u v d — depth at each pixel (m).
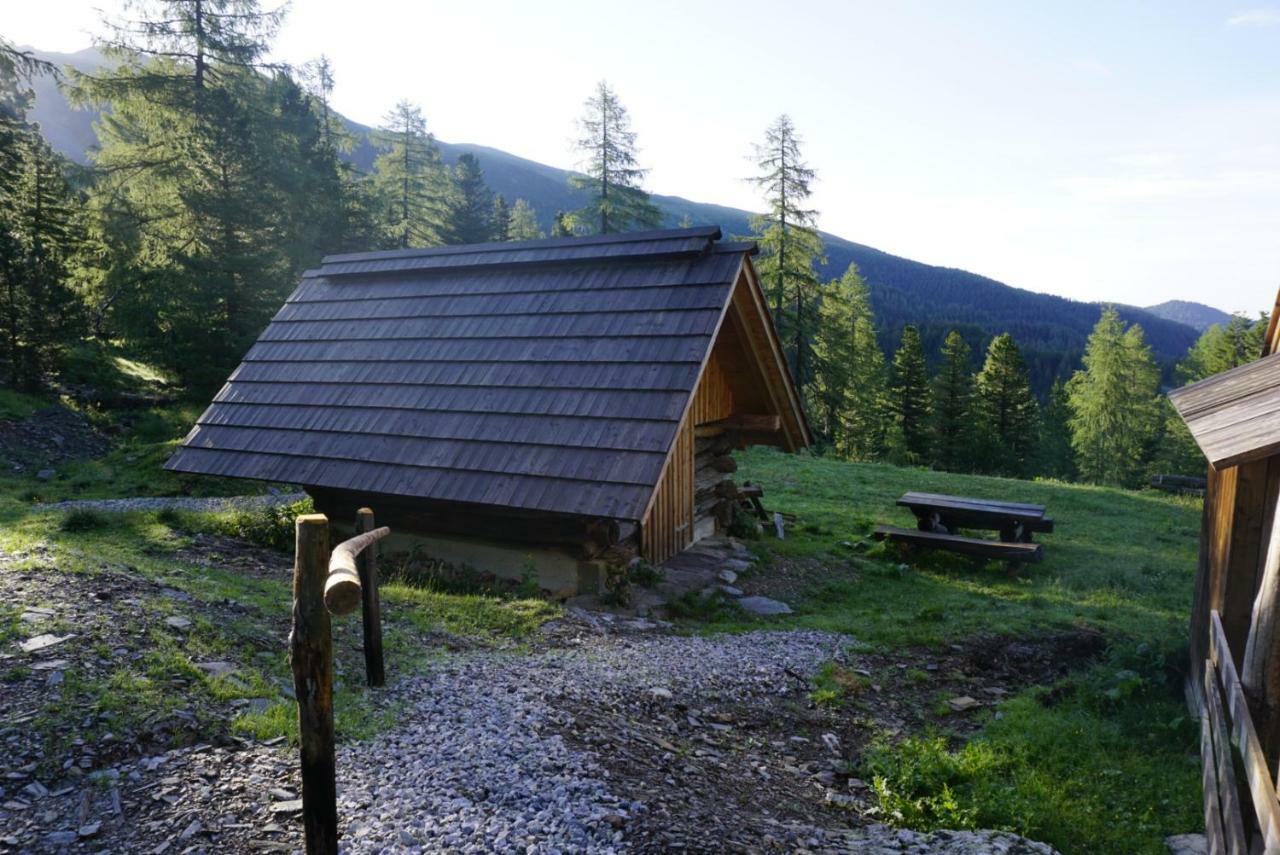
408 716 5.81
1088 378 61.66
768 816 5.15
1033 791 5.96
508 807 4.51
